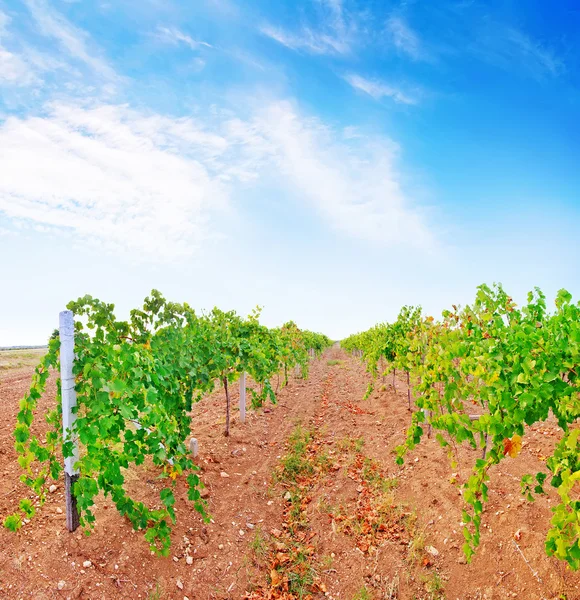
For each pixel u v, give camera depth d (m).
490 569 4.19
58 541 4.07
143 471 5.78
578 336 3.30
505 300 5.52
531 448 6.36
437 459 6.64
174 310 5.89
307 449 8.16
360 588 4.31
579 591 3.64
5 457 5.80
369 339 15.95
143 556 4.23
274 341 11.49
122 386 3.95
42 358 4.20
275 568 4.66
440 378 4.33
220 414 9.81
